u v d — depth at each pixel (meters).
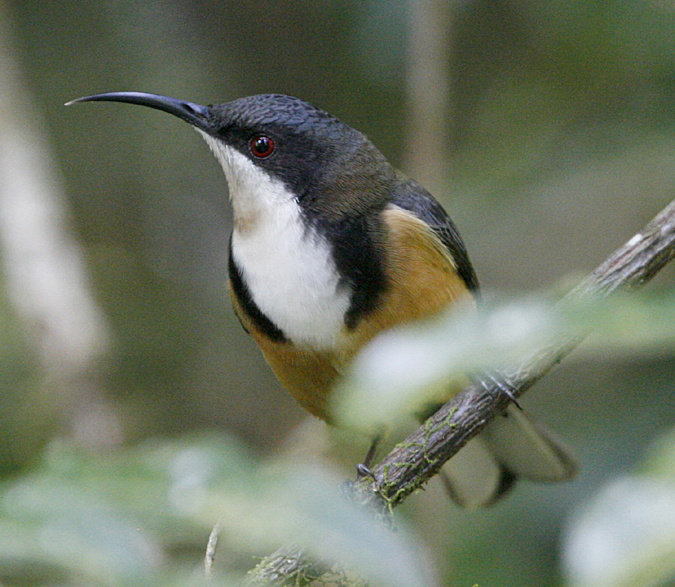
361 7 11.39
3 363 11.95
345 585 5.58
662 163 9.80
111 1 12.45
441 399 7.87
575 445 9.86
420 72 10.98
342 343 7.66
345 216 7.80
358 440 10.40
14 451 11.37
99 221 13.50
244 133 8.05
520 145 10.62
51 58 12.80
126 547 3.07
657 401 9.70
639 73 10.68
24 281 11.66
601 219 11.46
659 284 10.36
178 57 12.61
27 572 3.46
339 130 8.19
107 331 11.61
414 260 7.64
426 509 9.71
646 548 2.96
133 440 11.84
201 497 3.16
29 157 12.22
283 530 3.10
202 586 3.15
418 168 10.98
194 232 13.76
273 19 13.01
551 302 3.24
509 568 9.35
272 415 12.95
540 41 11.75
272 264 7.81
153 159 13.29
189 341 13.18
